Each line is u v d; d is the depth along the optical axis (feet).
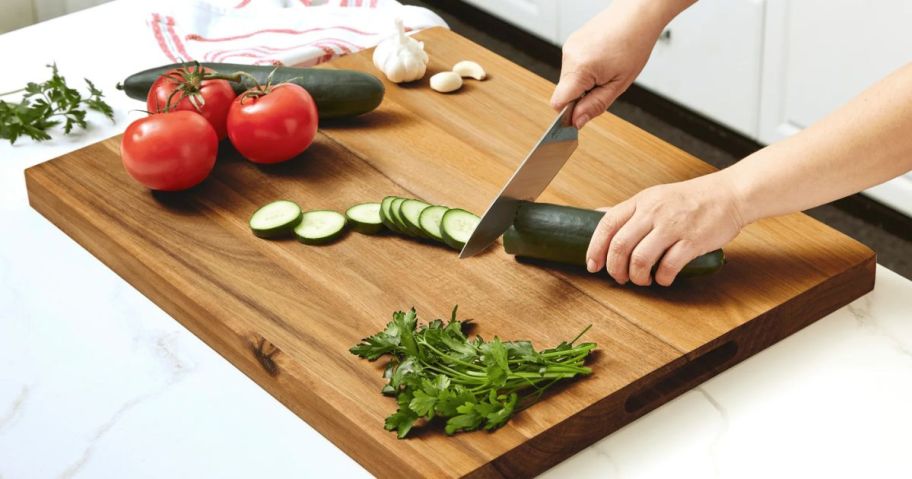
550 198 4.54
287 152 4.72
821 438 3.61
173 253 4.29
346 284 4.13
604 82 4.60
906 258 8.01
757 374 3.89
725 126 8.89
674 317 3.93
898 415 3.68
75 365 3.97
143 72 5.06
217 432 3.72
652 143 4.86
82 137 5.16
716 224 3.87
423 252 4.29
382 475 3.53
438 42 5.62
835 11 7.60
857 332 4.05
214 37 5.84
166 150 4.47
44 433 3.71
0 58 5.69
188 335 4.12
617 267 3.98
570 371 3.62
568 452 3.59
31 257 4.50
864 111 3.65
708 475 3.52
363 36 5.79
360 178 4.71
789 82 8.18
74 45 5.82
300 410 3.77
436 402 3.44
